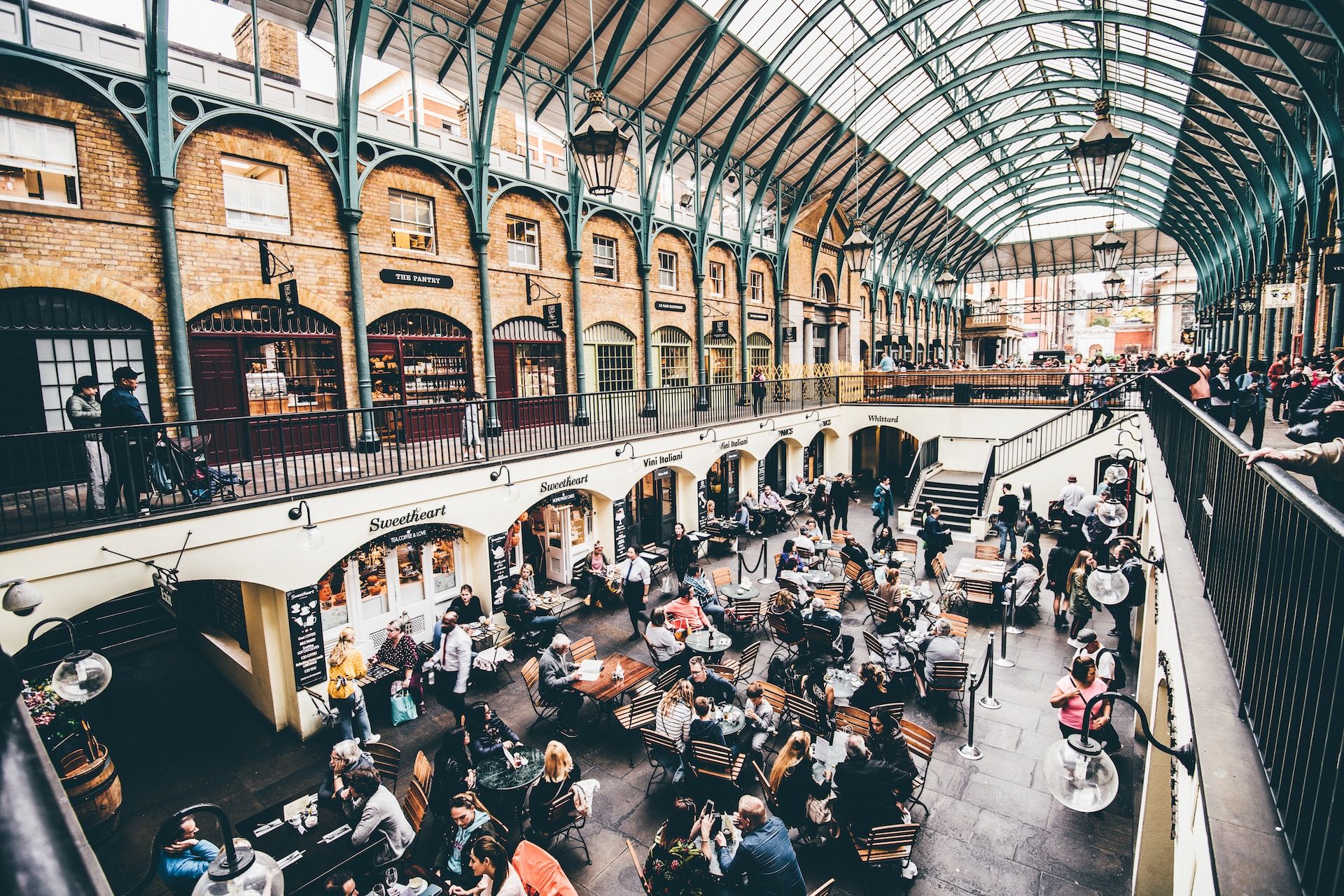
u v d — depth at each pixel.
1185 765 2.87
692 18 15.94
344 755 6.15
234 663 9.86
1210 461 4.22
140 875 6.38
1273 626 2.41
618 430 14.91
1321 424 4.29
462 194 14.04
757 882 4.84
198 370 10.54
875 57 21.61
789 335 26.44
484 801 6.56
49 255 8.91
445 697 8.70
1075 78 24.81
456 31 13.80
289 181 11.23
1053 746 3.16
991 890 5.97
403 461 11.05
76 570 6.84
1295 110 17.97
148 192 9.72
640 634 11.72
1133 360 30.47
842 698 8.20
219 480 8.27
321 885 5.52
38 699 6.75
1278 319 20.69
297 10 12.19
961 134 30.39
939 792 7.27
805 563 12.70
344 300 12.11
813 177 24.03
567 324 16.84
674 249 20.42
